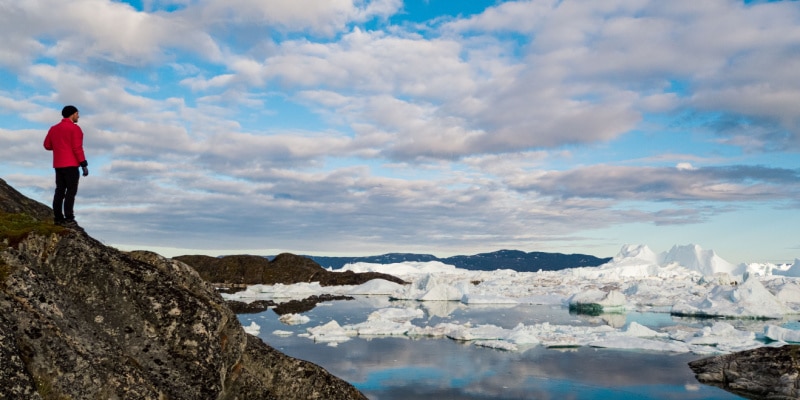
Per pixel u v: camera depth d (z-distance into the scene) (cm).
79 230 1059
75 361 767
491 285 6675
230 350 1094
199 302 1008
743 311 4047
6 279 788
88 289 933
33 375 716
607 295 4556
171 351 934
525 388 1830
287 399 1173
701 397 1748
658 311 4497
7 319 734
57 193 1092
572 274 7781
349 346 2591
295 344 2628
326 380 1210
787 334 2783
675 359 2330
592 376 2008
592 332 3020
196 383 919
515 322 3666
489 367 2147
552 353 2458
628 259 8356
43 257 937
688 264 8000
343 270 8356
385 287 6078
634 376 2011
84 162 1107
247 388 1120
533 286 6494
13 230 939
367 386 1839
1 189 1455
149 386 831
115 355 842
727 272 7612
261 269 6600
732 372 1920
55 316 809
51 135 1091
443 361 2256
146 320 943
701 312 4188
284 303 4728
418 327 3120
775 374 1820
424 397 1708
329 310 4206
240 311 4034
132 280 972
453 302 5153
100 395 769
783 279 5588
